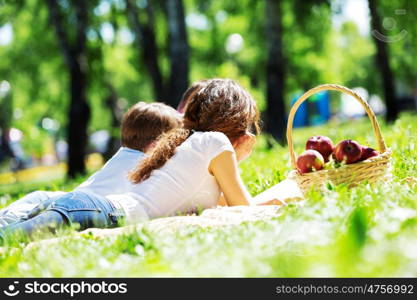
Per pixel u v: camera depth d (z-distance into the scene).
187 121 7.42
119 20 36.31
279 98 28.41
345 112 85.88
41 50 38.75
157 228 5.93
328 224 4.74
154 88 33.19
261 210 6.36
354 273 3.33
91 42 34.16
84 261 4.89
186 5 42.97
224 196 7.00
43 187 14.48
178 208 6.93
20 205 7.08
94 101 55.94
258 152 17.86
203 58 50.91
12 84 46.09
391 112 35.62
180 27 26.91
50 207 6.51
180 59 26.83
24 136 56.62
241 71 50.81
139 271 4.35
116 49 40.50
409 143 9.32
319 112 74.75
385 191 5.90
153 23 32.94
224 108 7.27
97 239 5.80
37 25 36.59
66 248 5.34
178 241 5.02
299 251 4.18
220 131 7.25
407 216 4.63
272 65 28.42
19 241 6.12
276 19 28.53
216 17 49.09
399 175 7.80
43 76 44.94
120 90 54.16
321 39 42.38
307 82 50.12
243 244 4.64
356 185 6.51
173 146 7.05
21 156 71.62
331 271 3.37
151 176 6.98
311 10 32.66
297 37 42.03
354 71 73.44
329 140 7.00
